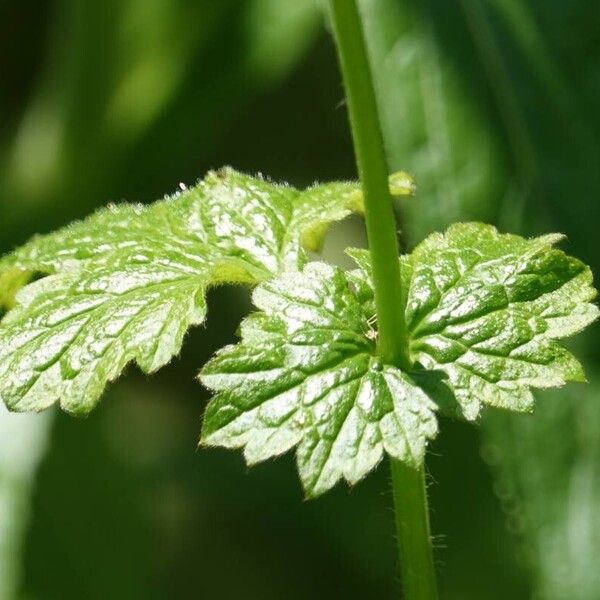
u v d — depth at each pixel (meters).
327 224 0.31
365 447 0.28
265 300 0.29
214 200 0.31
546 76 0.38
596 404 0.36
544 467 0.36
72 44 0.49
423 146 0.37
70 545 0.45
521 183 0.37
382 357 0.29
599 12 0.38
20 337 0.29
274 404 0.28
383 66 0.38
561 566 0.36
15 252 0.31
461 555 0.49
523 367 0.29
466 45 0.38
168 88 0.49
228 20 0.49
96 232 0.31
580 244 0.37
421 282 0.29
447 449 0.50
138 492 0.48
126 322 0.29
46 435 0.45
